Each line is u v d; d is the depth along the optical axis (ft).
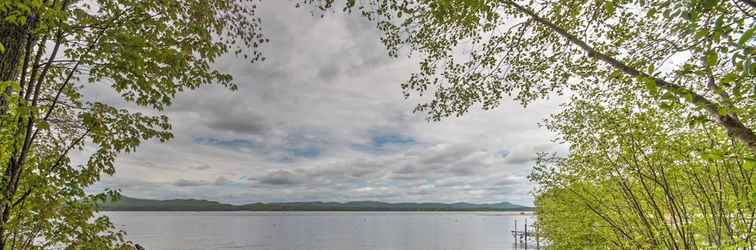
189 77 17.12
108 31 14.21
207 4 18.93
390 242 280.51
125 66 14.75
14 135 13.09
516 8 20.06
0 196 12.66
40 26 13.07
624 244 28.89
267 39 22.90
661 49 13.85
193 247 232.53
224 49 17.83
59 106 15.79
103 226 15.53
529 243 247.91
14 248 14.12
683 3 9.77
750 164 10.97
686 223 21.35
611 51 18.29
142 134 15.98
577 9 17.44
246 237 333.83
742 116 15.05
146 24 15.40
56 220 14.53
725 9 10.28
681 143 19.53
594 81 20.72
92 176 14.99
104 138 15.20
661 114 19.58
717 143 18.39
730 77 9.57
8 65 12.85
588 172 25.85
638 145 21.01
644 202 25.39
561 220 38.01
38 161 14.82
